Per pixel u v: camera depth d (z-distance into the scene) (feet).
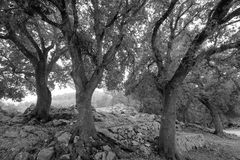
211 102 70.79
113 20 29.58
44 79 41.86
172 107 32.35
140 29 34.32
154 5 34.06
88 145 26.45
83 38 29.19
